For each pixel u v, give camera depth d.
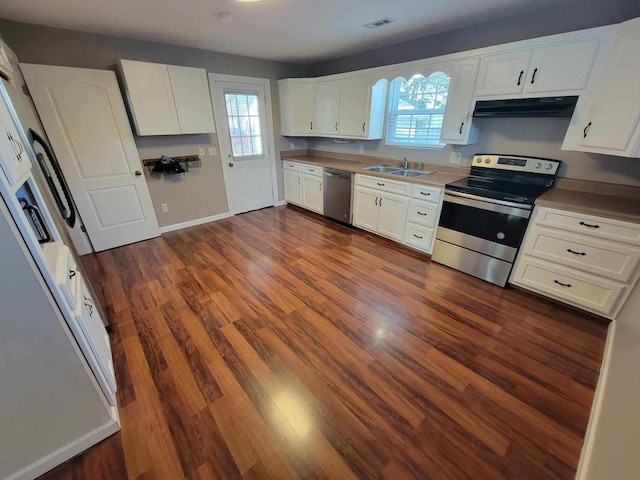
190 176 3.94
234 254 3.25
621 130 1.89
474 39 2.74
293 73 4.52
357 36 3.05
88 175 3.09
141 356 1.84
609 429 1.15
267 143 4.61
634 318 1.64
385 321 2.16
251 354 1.86
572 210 2.04
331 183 4.07
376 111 3.64
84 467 1.27
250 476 1.23
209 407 1.52
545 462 1.27
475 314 2.22
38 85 2.63
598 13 2.10
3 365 1.06
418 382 1.66
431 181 2.91
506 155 2.74
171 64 3.38
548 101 2.18
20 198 1.30
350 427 1.42
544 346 1.90
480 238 2.60
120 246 3.47
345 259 3.12
